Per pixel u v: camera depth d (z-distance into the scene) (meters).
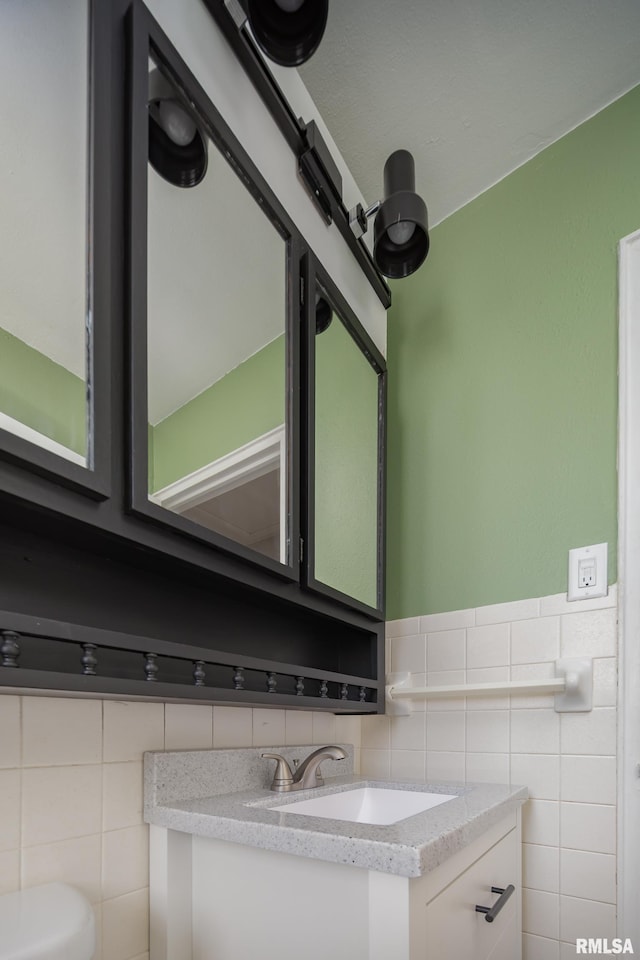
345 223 1.40
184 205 0.86
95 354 0.65
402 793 1.26
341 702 1.21
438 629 1.54
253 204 1.05
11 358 0.59
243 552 0.89
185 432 0.82
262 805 0.97
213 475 0.87
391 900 0.68
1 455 0.53
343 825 0.79
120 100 0.74
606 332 1.39
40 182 0.65
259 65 1.05
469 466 1.58
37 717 0.79
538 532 1.41
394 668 1.61
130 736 0.92
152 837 0.92
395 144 1.58
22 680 0.55
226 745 1.12
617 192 1.42
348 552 1.34
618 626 1.23
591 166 1.48
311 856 0.74
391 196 1.27
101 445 0.64
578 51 1.33
